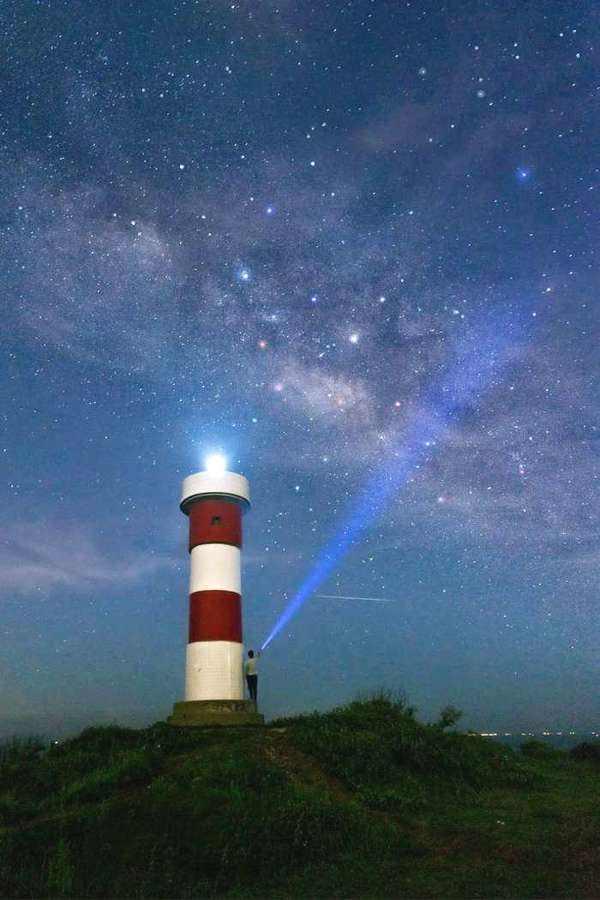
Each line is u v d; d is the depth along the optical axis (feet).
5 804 41.37
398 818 39.52
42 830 35.22
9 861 32.50
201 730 58.95
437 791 47.21
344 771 46.24
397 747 51.24
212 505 72.95
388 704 61.93
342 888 28.71
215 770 42.93
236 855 31.94
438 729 57.26
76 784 43.91
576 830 36.47
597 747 72.33
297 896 27.99
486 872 29.84
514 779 52.16
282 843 33.45
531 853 32.30
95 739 55.31
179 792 39.42
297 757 48.93
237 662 68.44
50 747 55.42
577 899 26.14
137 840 33.94
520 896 26.71
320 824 35.47
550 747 72.90
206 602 69.51
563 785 53.57
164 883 29.81
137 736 56.80
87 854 32.86
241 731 57.88
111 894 28.91
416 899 26.89
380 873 30.40
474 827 37.60
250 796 38.91
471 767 52.16
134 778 43.80
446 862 31.71
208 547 71.51
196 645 68.44
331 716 57.06
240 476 74.74
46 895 29.09
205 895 28.66
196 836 33.86
